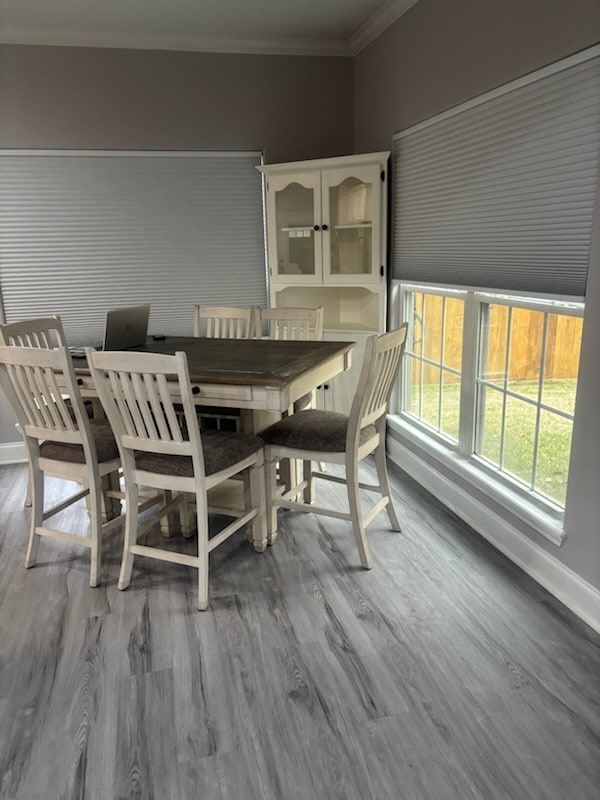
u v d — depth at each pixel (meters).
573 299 2.07
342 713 1.73
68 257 3.90
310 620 2.17
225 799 1.47
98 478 2.41
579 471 2.09
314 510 2.59
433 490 3.26
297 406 3.13
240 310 3.63
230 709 1.76
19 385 2.36
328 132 4.06
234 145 3.94
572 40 1.95
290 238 3.85
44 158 3.73
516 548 2.51
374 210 3.51
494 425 2.81
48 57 3.59
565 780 1.49
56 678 1.91
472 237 2.70
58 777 1.55
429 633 2.07
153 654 2.01
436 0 2.84
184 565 2.58
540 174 2.18
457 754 1.58
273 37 3.73
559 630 2.07
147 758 1.60
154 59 3.72
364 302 4.04
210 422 3.02
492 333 2.75
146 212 3.93
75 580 2.49
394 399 3.83
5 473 3.83
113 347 2.90
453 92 2.75
